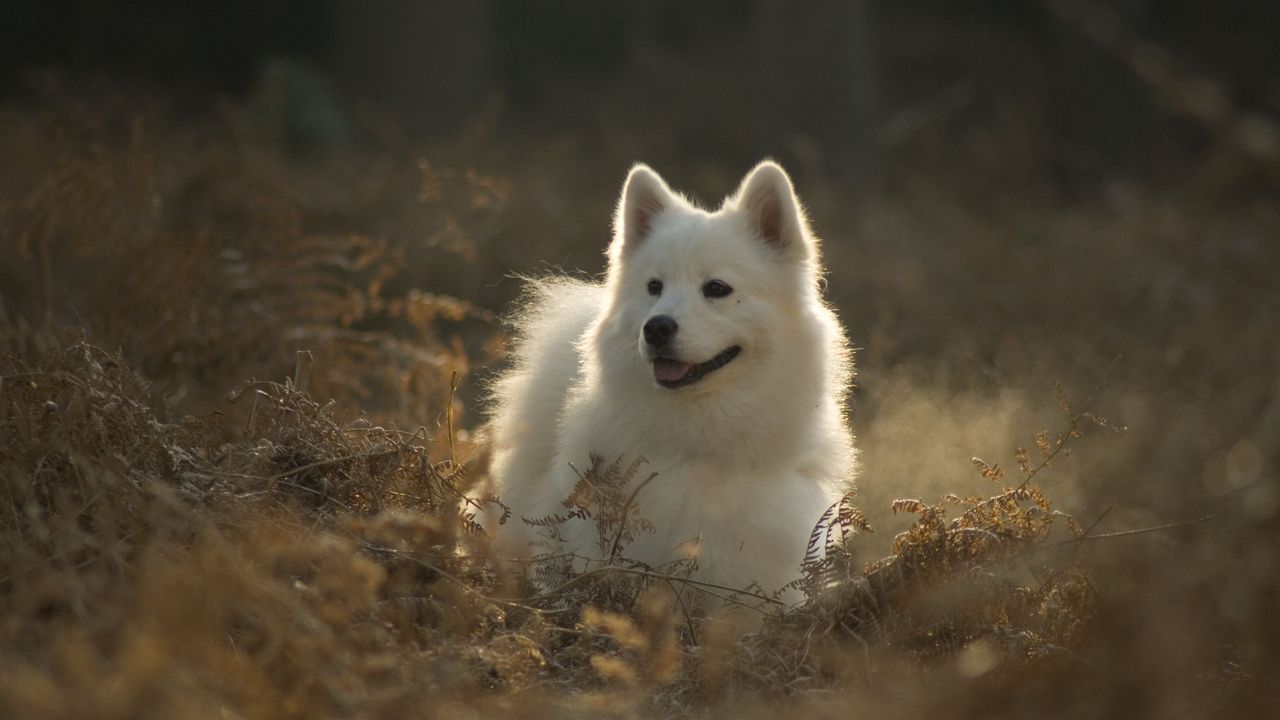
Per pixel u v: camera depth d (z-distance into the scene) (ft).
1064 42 103.76
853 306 49.85
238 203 40.37
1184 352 37.50
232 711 14.57
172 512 18.89
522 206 54.75
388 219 49.01
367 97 111.86
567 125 106.32
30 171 40.65
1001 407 35.01
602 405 24.93
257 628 16.70
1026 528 21.40
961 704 16.07
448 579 19.06
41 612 17.56
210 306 31.58
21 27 113.50
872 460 32.09
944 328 46.93
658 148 91.81
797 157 90.07
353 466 21.83
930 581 20.15
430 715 15.55
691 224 25.31
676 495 23.61
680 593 21.83
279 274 33.37
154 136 52.29
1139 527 21.13
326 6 122.42
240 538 18.42
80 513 18.69
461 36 113.70
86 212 31.30
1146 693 15.21
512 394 27.94
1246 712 15.44
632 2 134.92
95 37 115.14
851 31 92.94
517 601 19.97
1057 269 54.44
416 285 44.11
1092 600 19.27
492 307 45.62
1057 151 94.94
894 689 16.84
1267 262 51.62
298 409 22.86
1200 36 101.14
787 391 24.67
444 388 31.30
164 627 14.89
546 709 16.74
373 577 17.17
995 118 104.68
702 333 23.63
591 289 29.25
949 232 67.05
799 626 19.95
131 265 30.96
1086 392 35.76
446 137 90.17
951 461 31.73
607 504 21.74
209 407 28.12
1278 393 19.02
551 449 26.73
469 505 23.52
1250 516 16.25
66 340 25.11
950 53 119.85
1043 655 17.99
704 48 126.93
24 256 32.24
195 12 123.65
